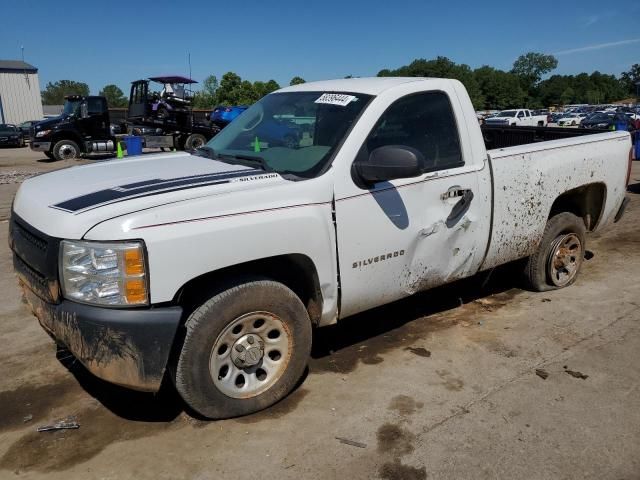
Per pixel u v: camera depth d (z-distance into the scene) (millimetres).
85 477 2709
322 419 3180
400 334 4301
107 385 3553
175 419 3182
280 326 3203
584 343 4137
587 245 6777
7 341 4176
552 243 4977
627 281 5461
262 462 2814
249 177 3158
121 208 2764
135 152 17797
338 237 3291
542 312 4707
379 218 3445
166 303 2762
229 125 4473
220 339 2992
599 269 5844
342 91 3814
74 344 2775
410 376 3662
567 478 2709
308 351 3357
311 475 2723
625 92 165625
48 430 3072
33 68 47812
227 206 2895
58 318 2807
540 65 132125
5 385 3561
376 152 3221
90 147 20719
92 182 3279
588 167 4852
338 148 3350
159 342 2721
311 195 3168
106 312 2682
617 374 3684
